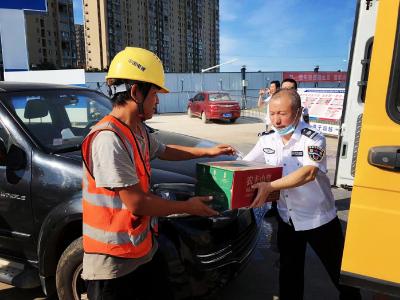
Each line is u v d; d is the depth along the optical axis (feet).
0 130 9.71
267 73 122.93
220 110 57.77
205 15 525.34
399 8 5.13
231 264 8.41
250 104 110.01
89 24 404.36
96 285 5.77
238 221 8.62
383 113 5.28
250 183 6.34
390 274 5.43
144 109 5.50
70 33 381.40
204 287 7.82
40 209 8.89
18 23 38.27
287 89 7.37
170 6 465.47
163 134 12.91
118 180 5.07
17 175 9.15
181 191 8.15
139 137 5.68
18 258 9.76
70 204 8.20
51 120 10.64
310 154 7.00
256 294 10.52
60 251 8.81
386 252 5.43
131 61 5.35
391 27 5.18
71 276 8.17
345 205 17.75
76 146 9.84
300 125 7.43
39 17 343.46
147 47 442.50
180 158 7.55
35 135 9.58
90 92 12.78
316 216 7.63
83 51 482.69
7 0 37.35
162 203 5.43
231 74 115.14
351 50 13.51
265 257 12.85
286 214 7.90
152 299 6.45
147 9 436.35
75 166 8.68
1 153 9.14
